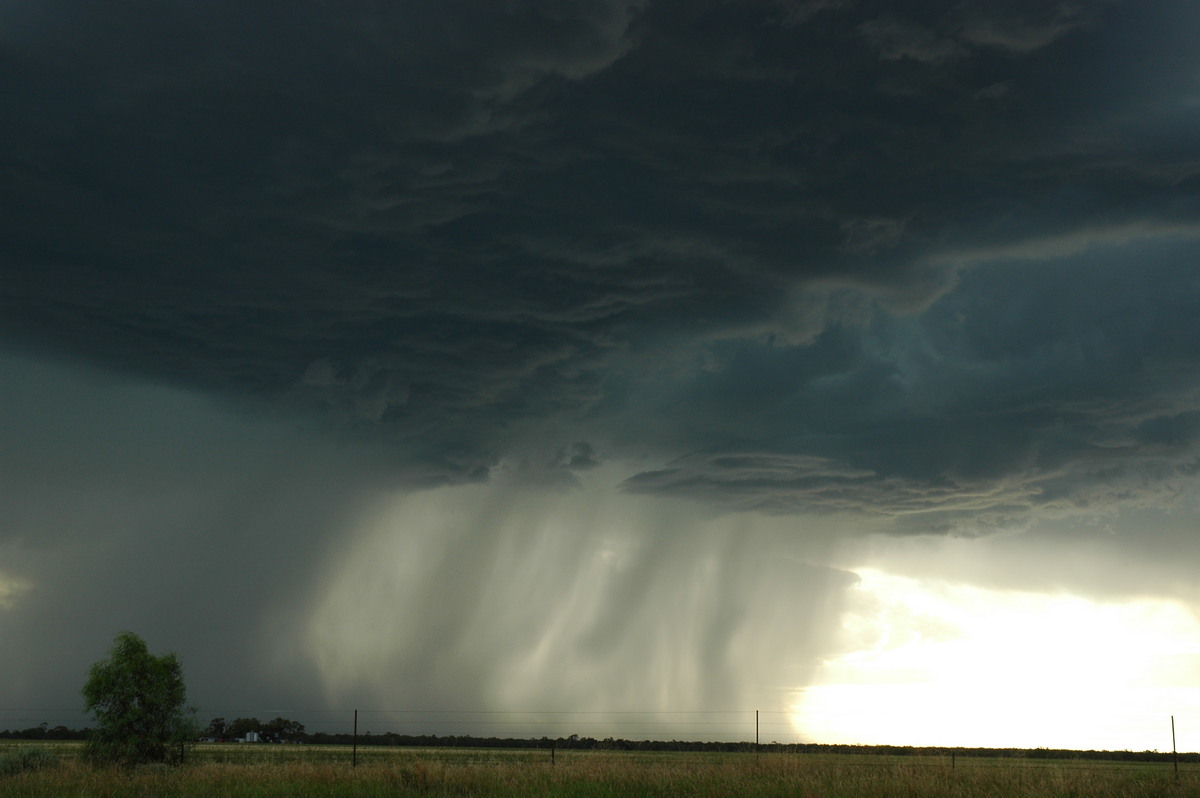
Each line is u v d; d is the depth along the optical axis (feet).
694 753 369.71
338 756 239.30
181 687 168.45
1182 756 503.20
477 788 113.29
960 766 141.08
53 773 127.44
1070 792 112.88
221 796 106.93
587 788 109.29
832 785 111.75
